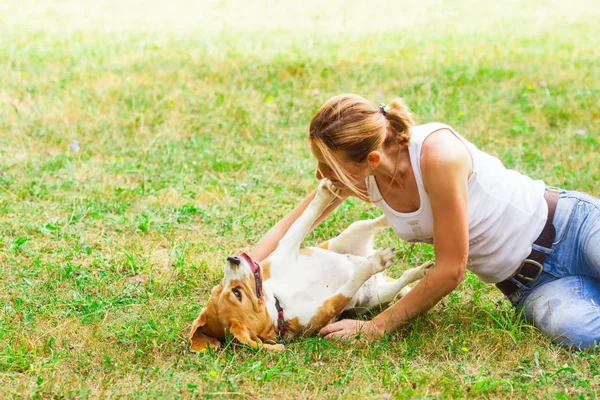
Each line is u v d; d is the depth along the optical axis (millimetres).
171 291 4109
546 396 3078
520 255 3545
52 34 10547
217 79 8266
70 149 6391
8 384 3148
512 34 11531
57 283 4145
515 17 13250
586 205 3562
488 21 12828
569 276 3574
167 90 7809
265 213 5246
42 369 3258
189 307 3963
